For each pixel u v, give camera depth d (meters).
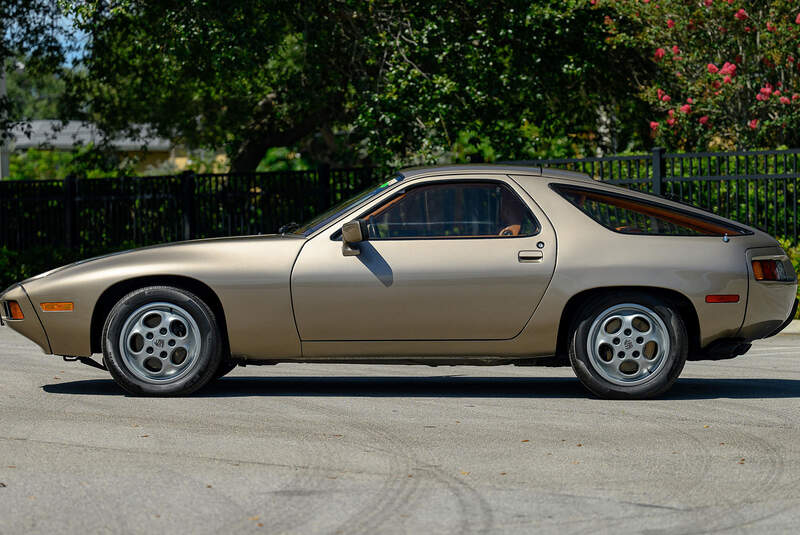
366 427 6.72
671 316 7.49
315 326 7.58
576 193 7.71
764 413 7.22
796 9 15.23
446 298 7.51
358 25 17.95
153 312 7.63
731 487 5.23
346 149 29.03
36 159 41.59
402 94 16.88
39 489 5.14
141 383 7.68
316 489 5.15
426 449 6.07
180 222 17.72
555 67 18.50
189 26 16.48
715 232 7.67
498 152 18.73
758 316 7.62
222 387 8.47
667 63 16.78
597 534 4.41
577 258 7.51
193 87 24.42
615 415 7.13
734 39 16.05
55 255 18.33
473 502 4.92
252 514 4.71
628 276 7.47
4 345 11.81
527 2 17.17
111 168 25.56
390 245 7.58
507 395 8.08
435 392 8.26
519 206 7.64
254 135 26.09
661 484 5.28
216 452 5.97
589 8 17.81
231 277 7.57
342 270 7.54
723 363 10.06
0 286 18.36
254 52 16.72
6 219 19.09
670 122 17.11
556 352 7.68
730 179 13.65
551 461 5.77
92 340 7.81
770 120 16.36
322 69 19.12
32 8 20.67
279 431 6.57
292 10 17.70
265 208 17.02
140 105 25.06
